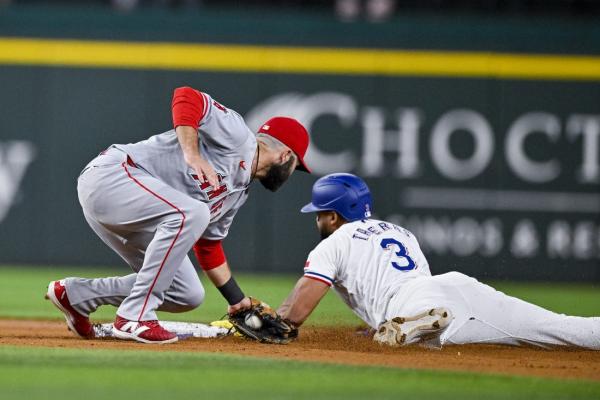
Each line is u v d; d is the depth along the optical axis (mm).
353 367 15609
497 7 46844
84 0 47156
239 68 45031
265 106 45156
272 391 13203
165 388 13227
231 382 13883
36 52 45062
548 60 44750
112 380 13789
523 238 45000
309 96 45188
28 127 45250
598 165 44844
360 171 45188
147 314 18344
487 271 45094
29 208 45312
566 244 44938
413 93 45094
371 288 19094
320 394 13062
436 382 14312
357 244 19344
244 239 45062
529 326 18750
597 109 44812
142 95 44969
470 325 18609
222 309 32562
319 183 20516
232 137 18266
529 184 44969
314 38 45031
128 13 44906
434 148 45125
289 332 19188
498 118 44969
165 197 18094
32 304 32656
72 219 45281
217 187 17312
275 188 19672
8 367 14859
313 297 19047
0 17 45000
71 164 45156
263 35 45000
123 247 19172
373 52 45062
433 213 45156
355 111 45156
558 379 15055
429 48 44969
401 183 45188
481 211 45062
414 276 19109
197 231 18188
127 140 45031
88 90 45094
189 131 17578
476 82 44969
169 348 17703
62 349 17250
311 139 45219
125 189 18094
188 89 18016
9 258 45375
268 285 40000
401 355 17500
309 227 45031
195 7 46875
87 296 19266
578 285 44875
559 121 44875
